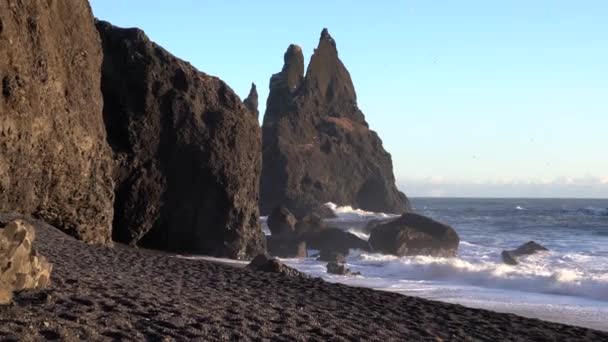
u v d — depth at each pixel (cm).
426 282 2738
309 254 4266
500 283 2638
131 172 3416
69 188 2598
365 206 11038
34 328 788
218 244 3522
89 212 2730
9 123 2153
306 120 11269
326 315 1263
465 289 2497
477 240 5519
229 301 1259
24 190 2312
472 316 1515
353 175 10981
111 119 3462
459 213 12256
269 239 4175
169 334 877
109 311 951
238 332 950
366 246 4178
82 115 2719
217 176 3519
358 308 1430
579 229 7081
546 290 2462
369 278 2888
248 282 1670
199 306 1131
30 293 962
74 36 2728
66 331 794
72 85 2664
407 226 4122
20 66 2212
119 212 3388
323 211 9700
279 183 9862
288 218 5028
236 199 3569
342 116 12162
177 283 1458
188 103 3556
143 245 3462
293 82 12062
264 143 10594
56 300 953
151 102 3503
